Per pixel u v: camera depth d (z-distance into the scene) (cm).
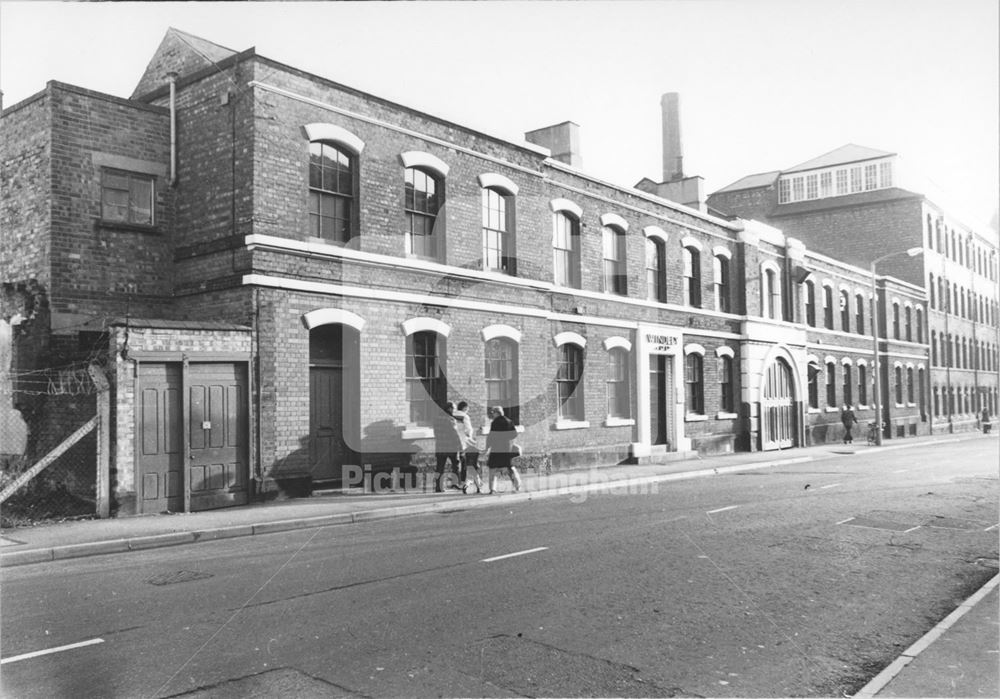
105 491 1102
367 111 1395
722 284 2502
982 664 499
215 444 1199
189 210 1380
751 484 1566
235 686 455
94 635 561
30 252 1312
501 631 561
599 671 481
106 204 1340
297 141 1315
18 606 648
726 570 769
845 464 2091
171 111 1391
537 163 1686
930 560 824
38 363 1250
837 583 723
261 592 682
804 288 2908
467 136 1534
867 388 3481
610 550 867
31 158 1316
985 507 1205
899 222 2950
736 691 454
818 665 502
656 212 2128
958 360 3806
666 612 616
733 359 2480
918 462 2123
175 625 582
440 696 438
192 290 1352
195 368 1188
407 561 809
